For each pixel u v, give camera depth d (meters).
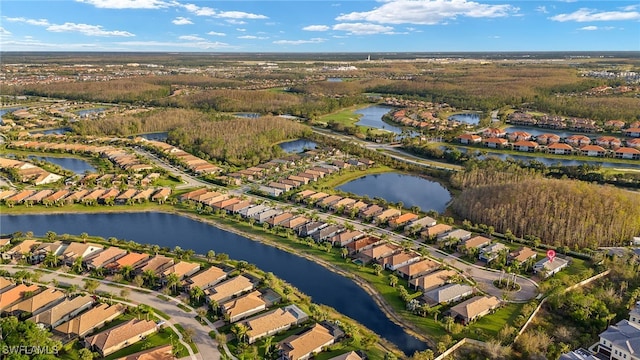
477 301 154.50
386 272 182.00
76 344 135.62
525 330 144.50
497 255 189.25
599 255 186.88
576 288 166.50
